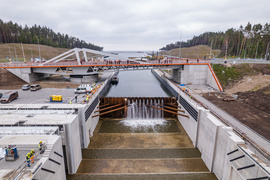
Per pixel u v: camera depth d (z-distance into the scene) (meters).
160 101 48.38
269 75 52.06
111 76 88.81
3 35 169.00
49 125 23.20
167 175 25.48
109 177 24.83
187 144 33.94
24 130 21.83
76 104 31.64
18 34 191.50
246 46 112.94
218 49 187.75
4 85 51.47
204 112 29.31
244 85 49.06
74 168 25.09
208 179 24.94
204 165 27.95
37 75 63.44
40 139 19.23
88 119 33.50
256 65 57.66
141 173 25.75
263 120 28.94
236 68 57.97
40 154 16.88
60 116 25.59
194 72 62.66
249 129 25.62
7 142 18.41
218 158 24.62
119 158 29.19
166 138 36.12
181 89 49.72
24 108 29.48
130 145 33.19
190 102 36.19
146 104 48.19
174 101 48.22
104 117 47.38
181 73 63.03
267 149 20.77
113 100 46.81
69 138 23.61
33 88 45.81
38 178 14.97
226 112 32.38
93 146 32.66
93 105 38.44
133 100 48.44
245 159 18.67
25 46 160.75
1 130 21.75
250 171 17.89
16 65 59.12
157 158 29.39
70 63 62.91
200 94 46.19
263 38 102.69
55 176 18.86
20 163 15.72
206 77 62.91
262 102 36.22
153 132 38.72
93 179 24.38
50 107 29.73
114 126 41.59
